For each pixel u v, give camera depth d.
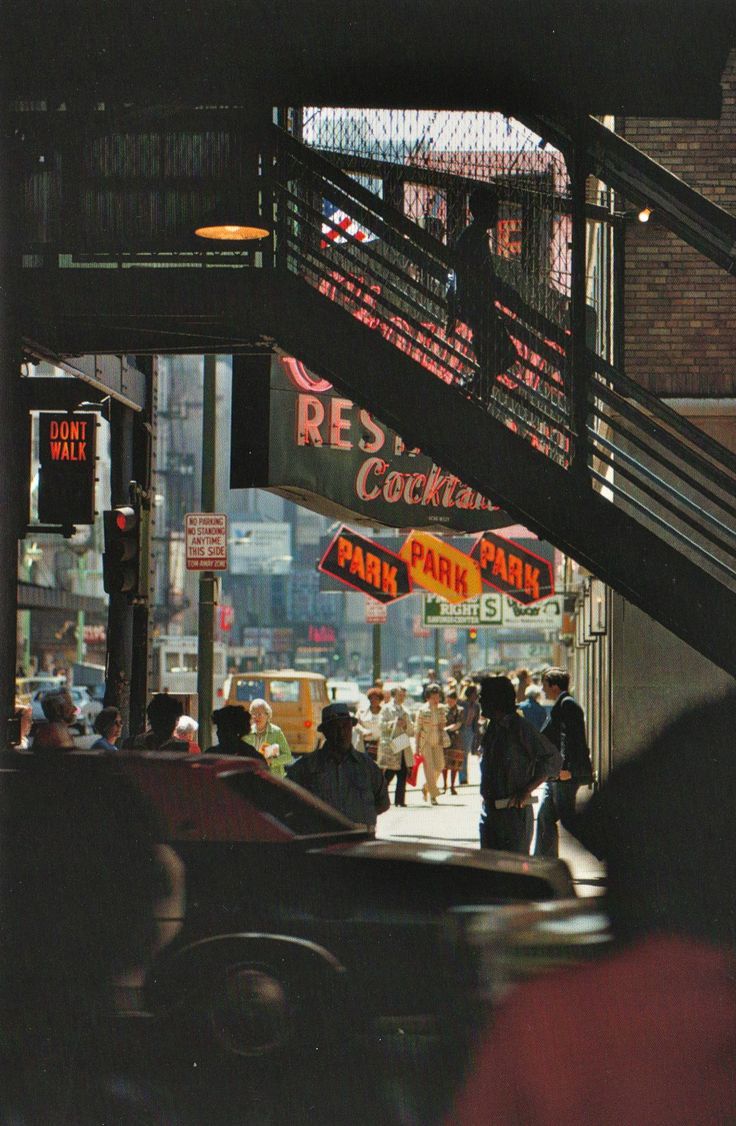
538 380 14.29
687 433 12.72
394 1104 7.36
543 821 15.03
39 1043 8.12
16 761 8.61
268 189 12.37
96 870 8.20
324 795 11.82
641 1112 7.15
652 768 18.89
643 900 13.48
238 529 147.62
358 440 20.17
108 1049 8.09
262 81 12.24
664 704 19.12
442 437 12.32
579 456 12.45
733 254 13.30
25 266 12.74
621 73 12.16
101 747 13.15
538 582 33.94
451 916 8.11
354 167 13.55
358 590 33.91
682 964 9.27
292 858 8.23
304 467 19.48
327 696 37.94
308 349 12.41
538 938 8.21
